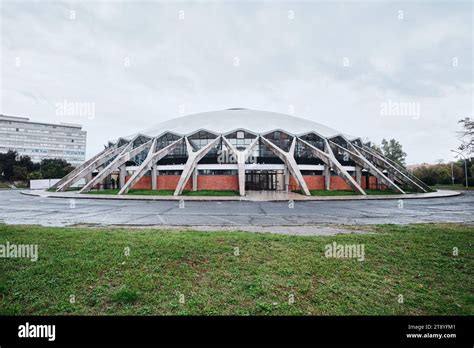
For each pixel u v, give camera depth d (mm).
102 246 7133
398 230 9789
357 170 37500
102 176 32375
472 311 4234
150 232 9031
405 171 39156
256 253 6715
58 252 6648
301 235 8836
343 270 5730
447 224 11250
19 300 4453
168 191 32406
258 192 32750
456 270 5828
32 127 110375
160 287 4875
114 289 4781
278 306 4285
